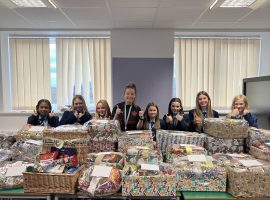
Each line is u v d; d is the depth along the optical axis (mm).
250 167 1506
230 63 5129
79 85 5109
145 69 4730
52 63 5105
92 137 1840
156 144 1937
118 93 4754
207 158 1671
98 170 1544
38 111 2766
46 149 1753
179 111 2662
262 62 5082
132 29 4676
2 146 1980
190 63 5109
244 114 2537
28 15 3811
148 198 1464
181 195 1506
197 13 3672
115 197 1471
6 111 4945
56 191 1494
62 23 4285
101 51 5070
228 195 1493
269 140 1749
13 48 5031
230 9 3484
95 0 3111
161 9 3482
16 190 1548
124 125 2586
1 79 4801
